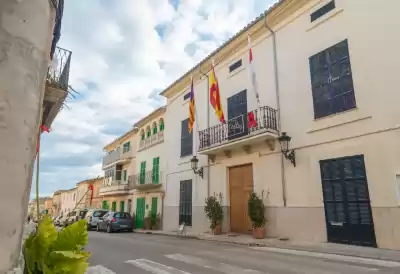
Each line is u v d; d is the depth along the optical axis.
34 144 2.12
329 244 9.65
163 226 20.64
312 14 11.82
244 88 14.69
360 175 9.57
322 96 11.08
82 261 2.12
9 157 1.89
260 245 10.50
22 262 1.98
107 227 22.11
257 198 12.57
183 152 19.38
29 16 2.14
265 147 13.08
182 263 7.36
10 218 1.86
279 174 12.24
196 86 18.78
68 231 2.18
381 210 8.89
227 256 8.22
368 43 9.84
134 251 9.98
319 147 10.90
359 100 9.87
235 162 14.67
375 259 7.36
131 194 27.12
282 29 13.05
